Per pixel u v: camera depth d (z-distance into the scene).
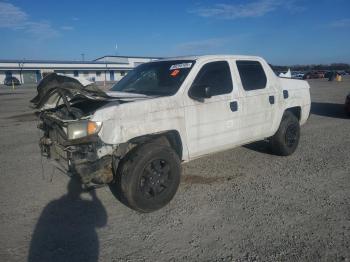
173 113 4.34
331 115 12.28
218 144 4.99
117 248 3.41
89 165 3.88
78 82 4.21
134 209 4.11
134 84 5.24
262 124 5.68
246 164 6.03
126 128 3.90
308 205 4.27
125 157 4.07
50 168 6.05
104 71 75.69
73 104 4.56
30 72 67.12
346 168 5.71
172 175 4.27
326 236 3.52
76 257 3.27
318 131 9.12
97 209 4.32
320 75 62.94
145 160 4.00
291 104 6.26
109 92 5.05
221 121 4.94
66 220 4.03
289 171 5.61
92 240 3.57
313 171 5.58
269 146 6.45
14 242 3.55
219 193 4.73
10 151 7.35
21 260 3.22
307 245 3.36
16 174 5.73
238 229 3.71
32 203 4.53
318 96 20.64
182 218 4.01
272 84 5.88
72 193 4.84
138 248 3.40
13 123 11.66
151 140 4.35
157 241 3.52
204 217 4.02
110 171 4.09
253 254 3.23
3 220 4.04
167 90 4.62
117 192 4.40
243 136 5.38
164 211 4.21
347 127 9.70
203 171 5.70
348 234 3.55
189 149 4.61
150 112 4.11
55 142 4.32
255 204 4.34
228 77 5.19
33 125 11.09
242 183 5.11
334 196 4.54
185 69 4.83
